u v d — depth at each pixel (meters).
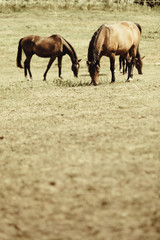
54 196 6.86
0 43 46.53
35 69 38.44
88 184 7.25
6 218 6.18
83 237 5.58
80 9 63.78
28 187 7.29
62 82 23.64
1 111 15.20
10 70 37.59
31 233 5.75
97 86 20.84
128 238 5.51
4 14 59.47
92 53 20.70
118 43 21.30
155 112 13.07
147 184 7.12
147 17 60.31
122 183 7.22
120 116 12.76
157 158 8.41
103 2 68.56
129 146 9.29
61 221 6.03
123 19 58.44
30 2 65.88
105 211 6.25
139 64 29.94
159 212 6.14
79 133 10.80
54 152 9.21
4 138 10.90
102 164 8.20
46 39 28.38
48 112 14.39
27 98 18.17
